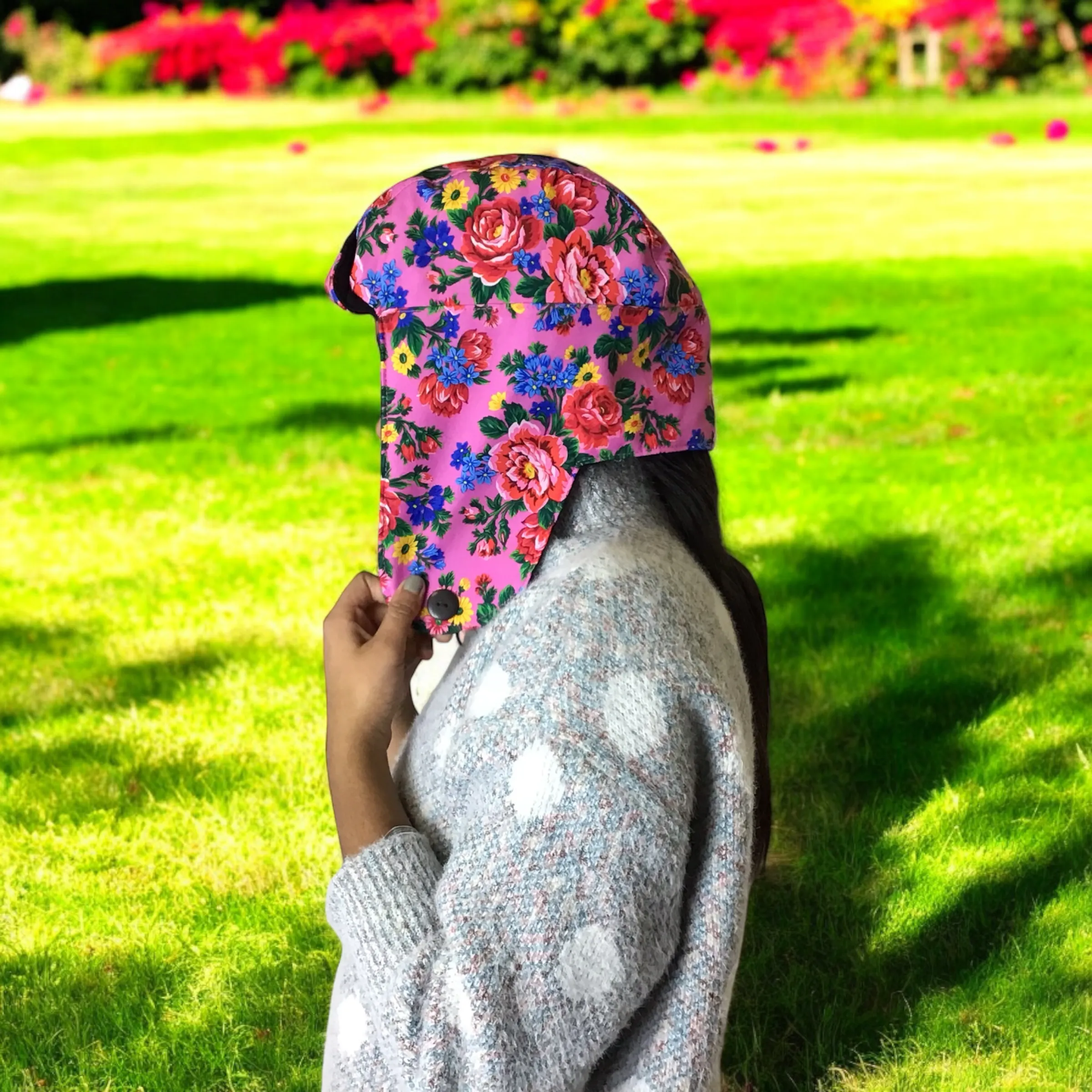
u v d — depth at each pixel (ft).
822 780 12.91
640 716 4.08
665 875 4.00
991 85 104.73
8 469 24.99
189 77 128.77
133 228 58.65
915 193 60.95
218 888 11.65
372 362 33.86
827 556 18.56
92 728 14.62
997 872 11.28
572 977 3.93
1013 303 37.24
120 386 31.78
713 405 4.65
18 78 119.65
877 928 10.69
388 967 4.07
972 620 16.30
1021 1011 9.66
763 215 56.18
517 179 4.47
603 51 109.09
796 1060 9.41
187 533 21.04
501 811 4.00
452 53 113.91
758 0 106.11
